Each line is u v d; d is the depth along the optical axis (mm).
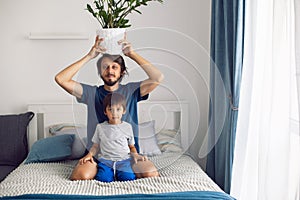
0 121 3781
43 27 3945
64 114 3930
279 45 2371
